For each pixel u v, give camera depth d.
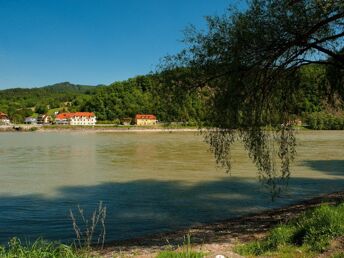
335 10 11.24
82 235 14.78
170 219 17.11
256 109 12.91
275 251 8.86
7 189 25.00
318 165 36.00
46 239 14.35
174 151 53.53
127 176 30.22
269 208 18.94
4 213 18.42
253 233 12.73
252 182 26.70
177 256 8.12
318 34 12.65
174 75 12.45
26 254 8.66
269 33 11.47
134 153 51.12
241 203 20.25
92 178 29.45
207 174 30.69
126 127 161.38
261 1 11.89
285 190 23.59
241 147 56.47
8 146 66.94
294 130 14.16
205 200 21.08
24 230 15.59
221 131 12.98
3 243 13.82
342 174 30.44
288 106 13.85
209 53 11.90
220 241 11.99
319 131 100.00
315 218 9.60
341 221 9.09
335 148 55.91
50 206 19.97
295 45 11.97
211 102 12.50
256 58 11.90
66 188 25.28
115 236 14.62
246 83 12.08
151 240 13.45
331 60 13.12
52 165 38.12
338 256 7.45
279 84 13.37
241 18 11.93
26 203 20.70
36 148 62.09
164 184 26.44
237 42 11.52
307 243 8.88
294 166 35.25
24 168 35.84
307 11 11.59
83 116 193.38
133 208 19.31
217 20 12.25
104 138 95.75
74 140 87.12
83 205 20.19
